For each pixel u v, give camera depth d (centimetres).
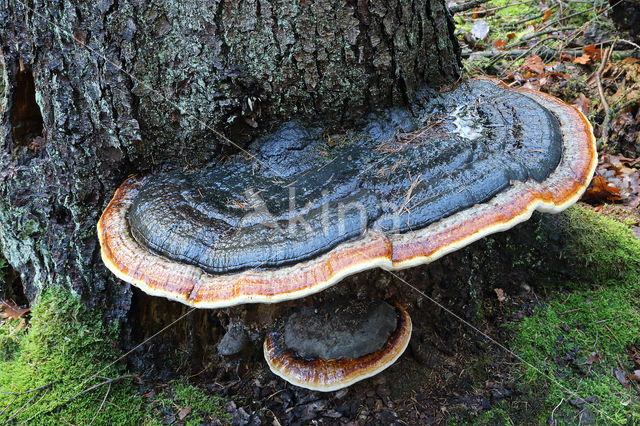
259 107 53
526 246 63
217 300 42
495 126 52
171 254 45
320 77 52
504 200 43
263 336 58
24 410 50
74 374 54
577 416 53
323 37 50
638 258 64
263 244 44
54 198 55
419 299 58
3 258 67
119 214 50
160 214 47
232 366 59
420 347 58
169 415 53
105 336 57
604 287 64
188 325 60
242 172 52
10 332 62
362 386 56
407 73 54
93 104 51
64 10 48
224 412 54
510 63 98
